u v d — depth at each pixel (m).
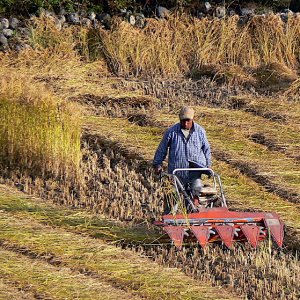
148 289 26.92
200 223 30.98
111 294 26.33
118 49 60.78
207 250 31.06
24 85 45.16
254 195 37.22
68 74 57.38
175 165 33.12
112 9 65.62
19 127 41.94
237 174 40.34
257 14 66.50
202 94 56.00
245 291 27.56
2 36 60.38
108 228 33.53
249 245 31.67
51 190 39.00
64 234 31.98
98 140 45.47
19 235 31.50
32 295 26.12
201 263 29.97
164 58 61.03
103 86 56.41
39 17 62.06
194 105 53.75
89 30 62.12
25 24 62.25
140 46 61.22
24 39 60.94
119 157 43.22
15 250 30.25
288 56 62.81
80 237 31.94
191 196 32.69
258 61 62.22
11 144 42.03
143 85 57.28
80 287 26.75
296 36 63.50
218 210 31.42
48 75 56.75
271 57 62.34
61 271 28.09
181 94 55.97
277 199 36.91
